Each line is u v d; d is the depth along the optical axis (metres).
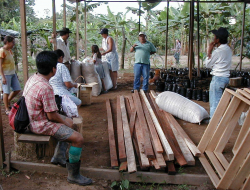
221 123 3.38
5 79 5.08
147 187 2.91
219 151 3.46
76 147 2.76
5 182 2.90
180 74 8.77
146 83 7.10
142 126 3.96
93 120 5.05
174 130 4.07
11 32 11.85
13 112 2.74
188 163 3.15
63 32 6.19
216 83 4.25
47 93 2.63
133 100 5.93
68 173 2.90
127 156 3.17
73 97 4.75
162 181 2.93
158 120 4.46
